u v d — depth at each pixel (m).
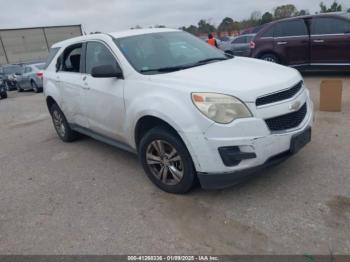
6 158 5.83
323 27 9.55
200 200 3.67
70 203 3.95
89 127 5.17
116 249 3.04
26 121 8.77
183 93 3.41
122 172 4.64
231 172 3.29
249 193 3.70
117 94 4.19
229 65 4.15
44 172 4.98
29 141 6.72
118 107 4.23
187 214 3.45
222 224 3.23
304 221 3.14
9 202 4.16
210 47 5.04
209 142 3.26
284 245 2.87
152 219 3.43
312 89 8.62
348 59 9.29
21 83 17.88
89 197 4.04
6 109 11.45
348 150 4.54
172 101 3.46
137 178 4.40
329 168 4.08
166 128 3.69
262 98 3.30
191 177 3.59
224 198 3.66
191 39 5.05
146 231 3.25
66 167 5.07
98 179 4.51
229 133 3.20
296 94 3.62
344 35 9.20
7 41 49.00
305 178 3.89
